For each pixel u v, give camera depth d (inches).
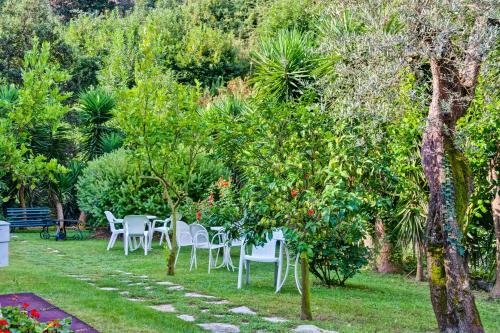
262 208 229.1
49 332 169.2
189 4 1392.7
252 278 356.5
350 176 244.8
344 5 309.3
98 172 571.8
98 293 261.6
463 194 222.4
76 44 1132.5
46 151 697.0
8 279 292.7
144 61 370.9
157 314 222.7
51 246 514.6
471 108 335.3
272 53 534.3
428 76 332.5
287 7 1058.7
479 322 211.6
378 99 296.0
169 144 365.7
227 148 285.4
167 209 552.4
